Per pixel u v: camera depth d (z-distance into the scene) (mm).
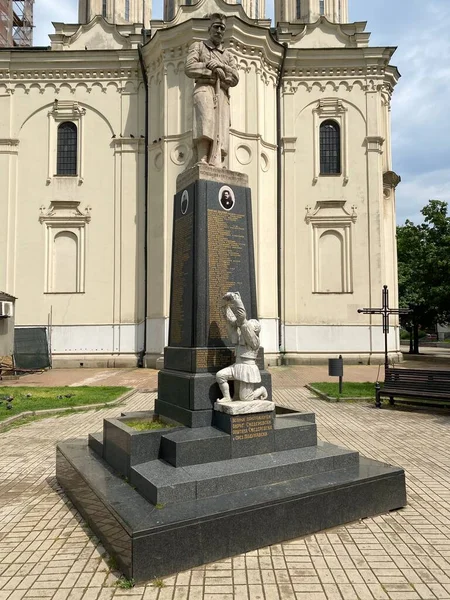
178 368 6062
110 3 29656
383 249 21375
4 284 20844
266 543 4199
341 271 21266
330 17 29344
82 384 15227
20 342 19703
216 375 5527
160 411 6250
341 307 21078
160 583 3633
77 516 4957
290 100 21734
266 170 20438
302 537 4379
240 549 4066
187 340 6008
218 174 6406
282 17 29875
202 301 5941
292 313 21125
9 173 21266
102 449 5723
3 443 7941
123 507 4133
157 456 5035
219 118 6777
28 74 21562
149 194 20641
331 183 21547
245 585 3604
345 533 4465
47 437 8336
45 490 5750
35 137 21547
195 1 24188
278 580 3674
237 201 6492
